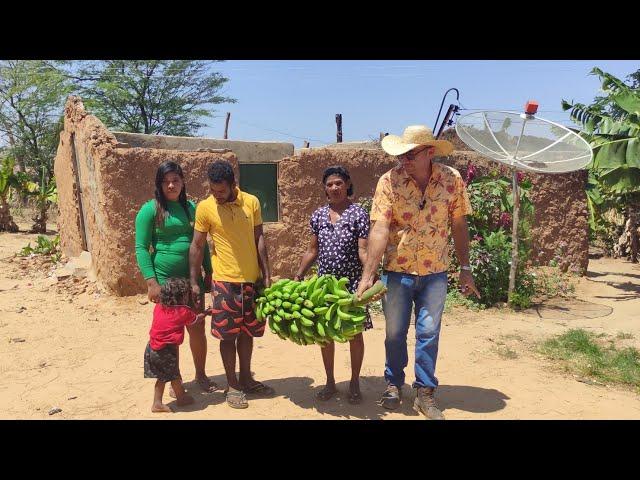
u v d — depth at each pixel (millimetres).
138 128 31469
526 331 7320
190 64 31266
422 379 4496
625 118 11352
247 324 4664
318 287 4238
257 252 4750
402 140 4230
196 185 9016
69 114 10422
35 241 16453
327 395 4805
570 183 10906
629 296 9758
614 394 5102
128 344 6516
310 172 9719
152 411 4539
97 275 9297
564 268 10969
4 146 32250
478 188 10188
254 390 4926
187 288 4453
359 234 4559
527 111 8844
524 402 4852
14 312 7832
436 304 4445
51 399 4836
